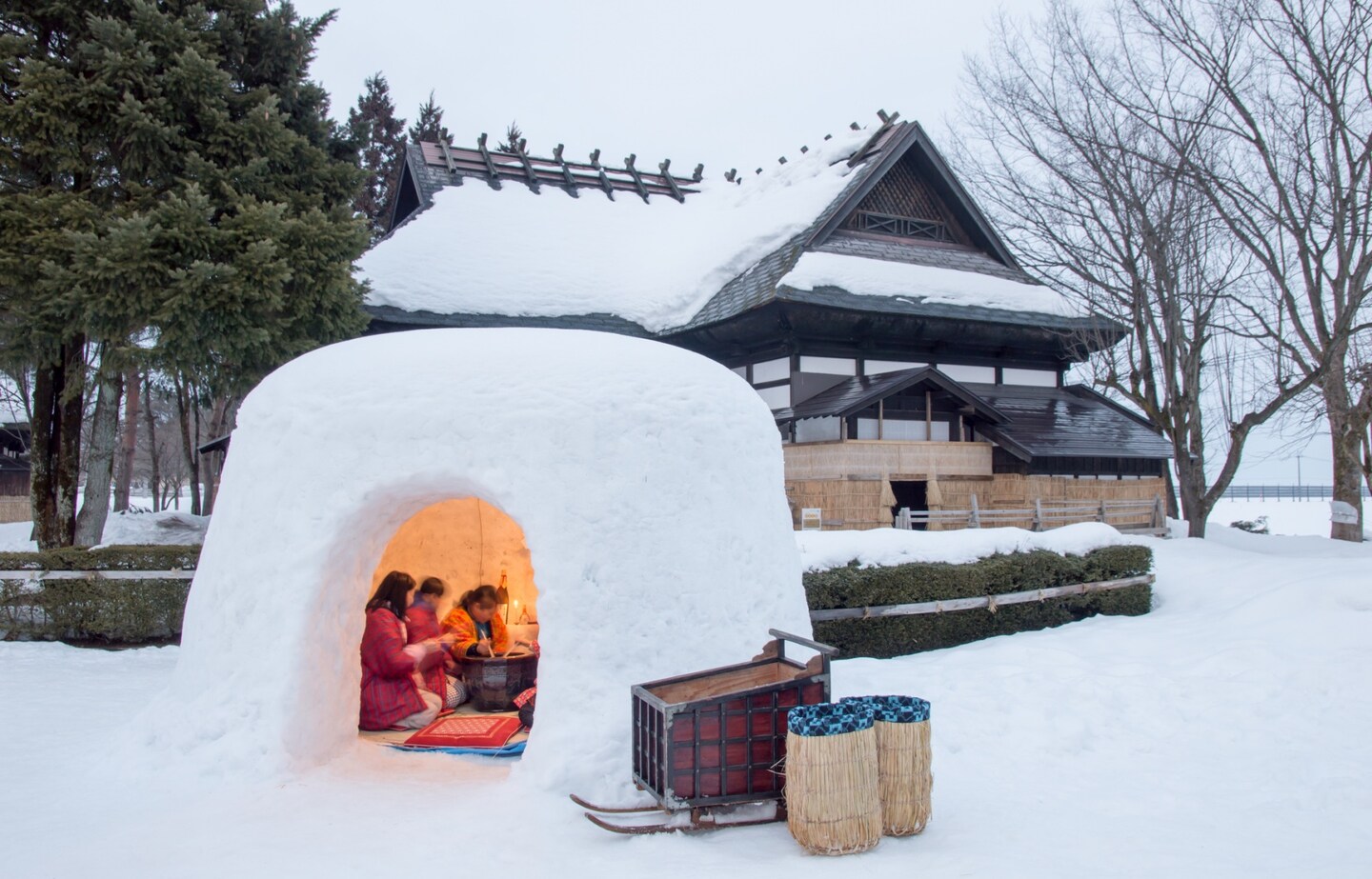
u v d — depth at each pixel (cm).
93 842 383
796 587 534
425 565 750
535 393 481
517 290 1862
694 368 541
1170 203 1631
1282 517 3497
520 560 762
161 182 1129
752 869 358
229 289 1018
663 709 391
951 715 590
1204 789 465
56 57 1094
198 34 1159
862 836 372
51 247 1008
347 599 513
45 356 1095
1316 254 1588
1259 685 630
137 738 495
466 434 471
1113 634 834
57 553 884
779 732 414
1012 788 468
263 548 492
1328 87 1518
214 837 388
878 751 396
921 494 1708
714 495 498
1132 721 582
